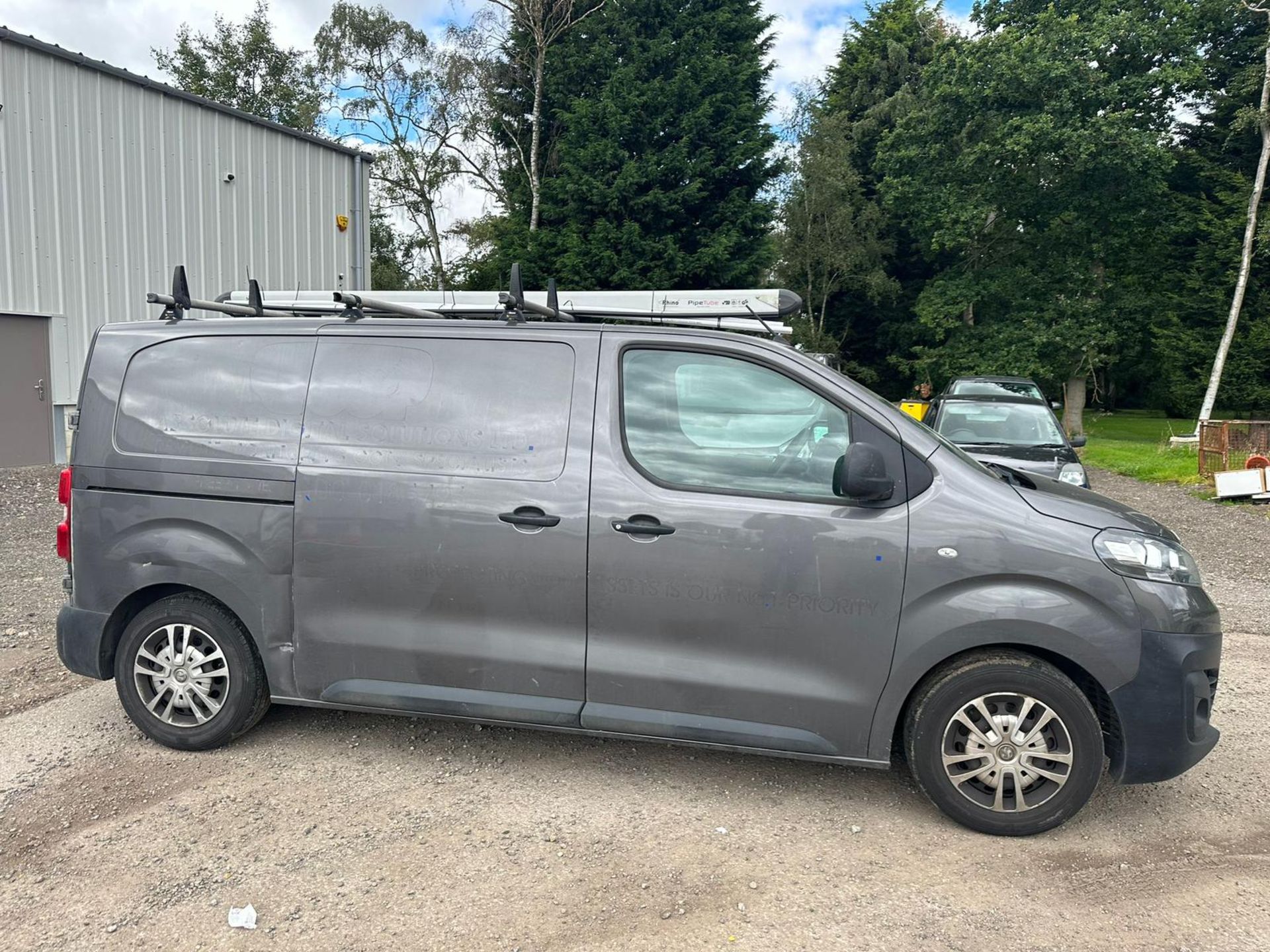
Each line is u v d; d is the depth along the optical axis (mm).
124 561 3816
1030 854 3135
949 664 3277
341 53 29359
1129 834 3287
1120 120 22234
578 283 24688
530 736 4102
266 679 3850
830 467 3357
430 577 3541
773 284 36000
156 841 3127
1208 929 2695
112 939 2592
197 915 2711
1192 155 27984
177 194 14742
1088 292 25594
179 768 3701
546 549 3424
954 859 3096
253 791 3510
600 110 24484
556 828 3260
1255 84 24609
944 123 25422
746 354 3469
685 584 3330
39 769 3666
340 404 3686
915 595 3195
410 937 2617
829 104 38500
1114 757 3225
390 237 38031
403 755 3871
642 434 3465
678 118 24859
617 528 3363
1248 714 4508
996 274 26688
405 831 3221
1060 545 3145
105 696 4500
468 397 3594
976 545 3168
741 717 3355
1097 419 33406
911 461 3305
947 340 28594
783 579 3271
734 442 3422
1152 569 3146
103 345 3953
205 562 3727
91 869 2949
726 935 2645
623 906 2785
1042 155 23578
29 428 12742
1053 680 3137
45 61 12617
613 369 3521
